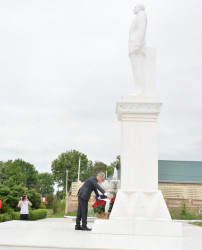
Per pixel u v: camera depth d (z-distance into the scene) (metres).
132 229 7.72
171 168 31.92
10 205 24.69
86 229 8.48
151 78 9.09
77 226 8.58
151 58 9.17
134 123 8.59
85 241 6.17
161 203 8.12
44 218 26.86
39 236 6.81
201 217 23.95
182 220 22.42
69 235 7.16
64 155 82.75
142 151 8.49
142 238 7.02
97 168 17.14
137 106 8.58
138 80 8.92
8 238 6.31
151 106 8.59
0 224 9.97
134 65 8.98
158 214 8.01
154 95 8.98
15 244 5.48
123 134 8.56
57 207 35.16
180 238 7.30
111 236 7.21
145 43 9.11
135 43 8.88
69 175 81.19
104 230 7.73
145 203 8.09
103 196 9.32
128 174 8.38
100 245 5.67
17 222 10.90
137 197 8.14
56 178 82.25
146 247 5.62
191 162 32.91
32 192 29.38
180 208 25.41
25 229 8.43
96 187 8.58
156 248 5.54
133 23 9.14
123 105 8.60
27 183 86.25
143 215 7.99
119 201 8.12
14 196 26.70
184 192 28.27
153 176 8.38
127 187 8.34
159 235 7.67
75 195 29.58
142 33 8.86
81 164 82.25
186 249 5.52
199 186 28.36
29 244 5.52
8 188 25.05
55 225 10.01
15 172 62.56
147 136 8.55
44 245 5.47
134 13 9.27
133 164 8.43
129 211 8.01
